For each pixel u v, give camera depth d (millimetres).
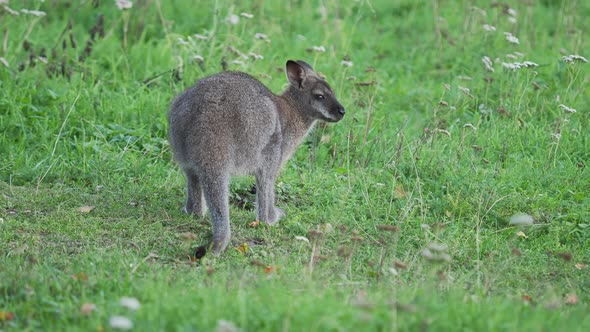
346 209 11633
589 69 17266
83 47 17250
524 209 11836
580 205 11961
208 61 15812
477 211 11742
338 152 13672
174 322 7055
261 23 18453
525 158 13383
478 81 16625
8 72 14914
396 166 12672
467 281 9398
